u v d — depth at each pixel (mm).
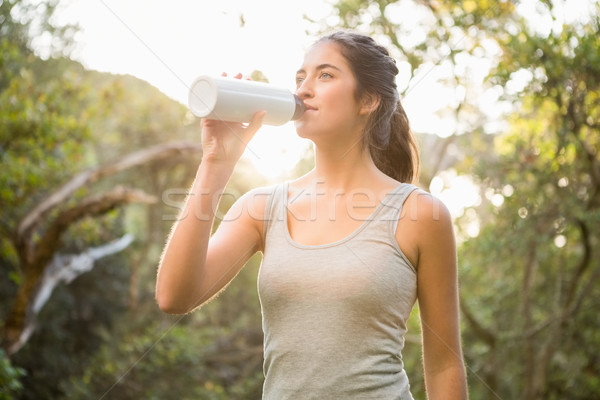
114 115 12141
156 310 13125
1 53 7910
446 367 1436
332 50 1438
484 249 7254
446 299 1397
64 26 10953
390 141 1628
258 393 10664
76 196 8039
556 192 7160
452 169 7828
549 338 7941
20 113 7504
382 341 1291
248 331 12242
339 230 1363
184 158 11898
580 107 6594
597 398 9047
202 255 1328
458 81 6898
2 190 7180
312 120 1413
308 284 1300
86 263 8719
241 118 1338
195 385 10445
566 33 6336
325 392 1266
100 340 13727
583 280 8594
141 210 15148
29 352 12242
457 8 6707
